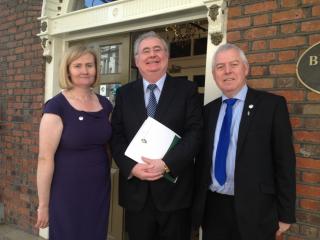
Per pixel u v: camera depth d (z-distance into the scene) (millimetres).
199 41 4355
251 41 2650
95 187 2332
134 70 3832
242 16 2693
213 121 2273
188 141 2201
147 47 2279
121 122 2443
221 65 2180
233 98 2213
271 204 2084
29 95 4324
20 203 4430
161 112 2295
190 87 2348
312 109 2398
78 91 2371
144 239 2377
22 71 4418
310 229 2410
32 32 4301
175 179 2234
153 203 2295
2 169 4695
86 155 2303
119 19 3494
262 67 2602
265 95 2158
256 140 2070
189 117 2287
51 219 2281
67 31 3967
